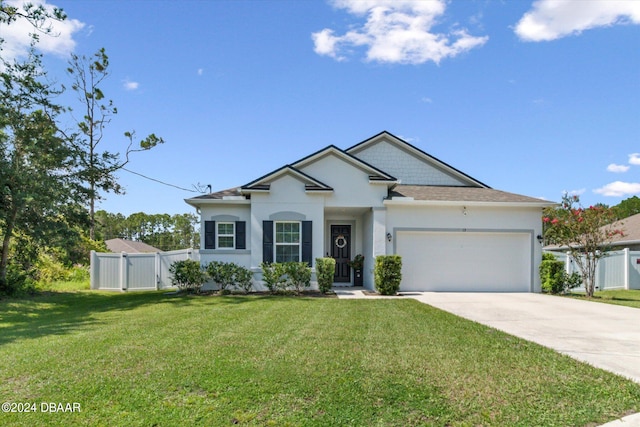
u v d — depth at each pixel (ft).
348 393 12.93
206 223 47.32
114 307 34.60
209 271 45.11
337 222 55.42
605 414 11.66
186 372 14.74
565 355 17.72
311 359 16.55
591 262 47.06
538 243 48.78
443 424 11.02
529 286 48.52
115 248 128.06
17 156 41.22
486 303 36.88
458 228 48.37
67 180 45.11
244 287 45.24
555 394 13.06
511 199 49.88
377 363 16.07
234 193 50.88
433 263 48.39
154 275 56.70
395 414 11.55
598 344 20.25
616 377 14.69
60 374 14.55
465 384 13.85
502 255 48.75
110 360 16.26
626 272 59.57
